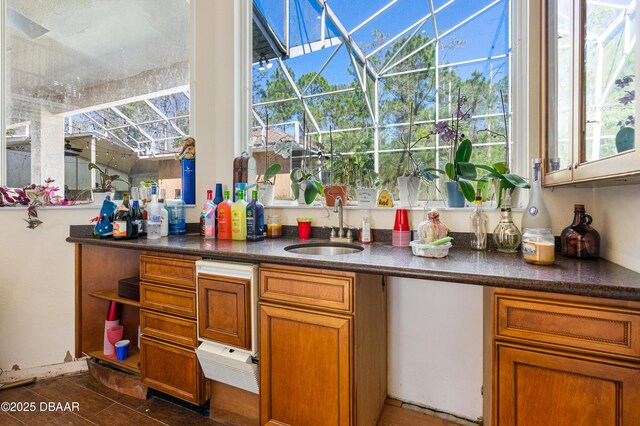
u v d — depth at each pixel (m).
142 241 1.65
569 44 1.03
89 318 1.90
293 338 1.16
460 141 1.59
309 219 1.78
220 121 2.16
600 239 1.13
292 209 1.90
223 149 2.15
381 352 1.46
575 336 0.79
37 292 1.79
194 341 1.40
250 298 1.23
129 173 2.18
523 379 0.84
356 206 1.72
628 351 0.73
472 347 1.42
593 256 1.09
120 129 2.15
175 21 2.23
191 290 1.41
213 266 1.31
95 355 1.83
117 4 2.11
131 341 1.98
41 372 1.80
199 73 2.17
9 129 1.86
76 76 2.03
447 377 1.47
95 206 1.95
